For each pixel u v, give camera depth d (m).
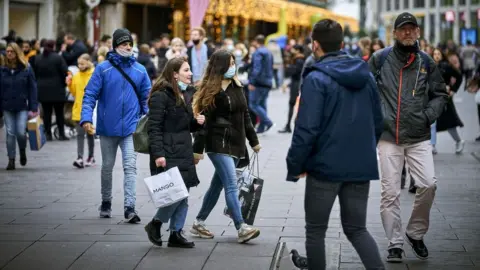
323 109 8.05
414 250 10.15
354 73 8.03
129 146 12.50
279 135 25.62
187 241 10.72
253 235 10.86
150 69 25.55
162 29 47.19
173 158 10.59
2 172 17.62
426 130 10.05
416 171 10.08
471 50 55.44
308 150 7.94
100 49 21.14
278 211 13.20
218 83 10.83
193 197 14.49
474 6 117.50
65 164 18.94
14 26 38.66
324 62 8.15
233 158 11.04
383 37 98.12
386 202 10.09
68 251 10.49
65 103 23.75
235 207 10.93
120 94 12.45
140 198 14.41
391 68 10.10
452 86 20.02
